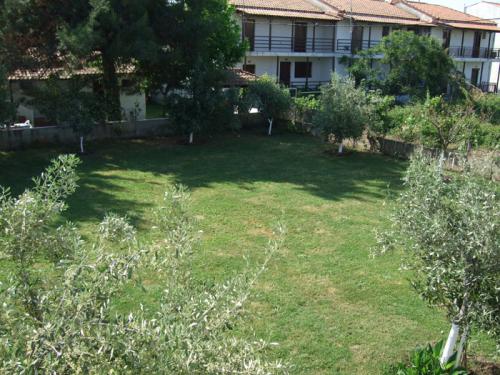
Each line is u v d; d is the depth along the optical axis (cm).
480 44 4384
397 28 3872
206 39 1989
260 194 1356
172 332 285
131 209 1178
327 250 995
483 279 486
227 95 1972
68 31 1589
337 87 1791
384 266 928
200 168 1611
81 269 301
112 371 250
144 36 1711
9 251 337
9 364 237
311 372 621
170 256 363
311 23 3575
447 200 528
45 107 1695
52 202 354
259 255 955
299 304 782
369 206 1283
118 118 1969
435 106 1838
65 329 263
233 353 306
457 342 639
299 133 2200
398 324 737
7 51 1686
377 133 1867
